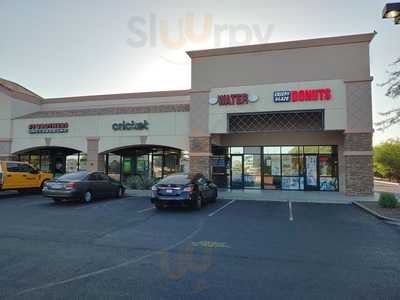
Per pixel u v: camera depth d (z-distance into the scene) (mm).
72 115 21469
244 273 5141
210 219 10125
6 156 22594
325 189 18953
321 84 16609
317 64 16766
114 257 5988
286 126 18500
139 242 7152
